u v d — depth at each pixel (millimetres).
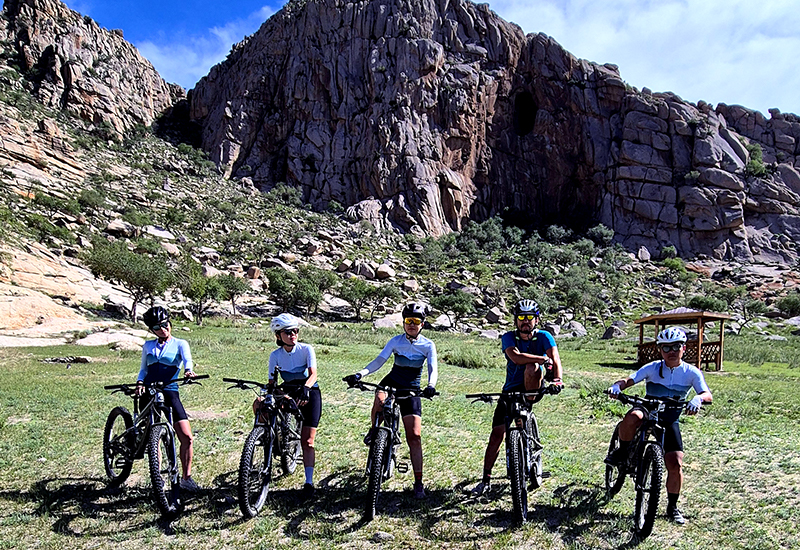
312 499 5449
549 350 5305
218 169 116438
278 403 5355
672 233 106000
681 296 74688
